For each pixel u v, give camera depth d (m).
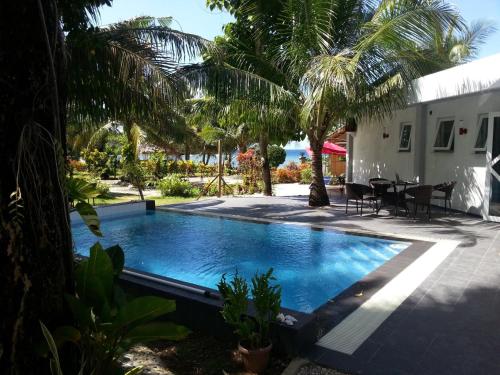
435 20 8.69
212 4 11.90
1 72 1.94
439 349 3.26
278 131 13.67
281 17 10.91
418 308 4.12
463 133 10.28
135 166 15.33
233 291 3.42
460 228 8.28
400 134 13.05
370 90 10.26
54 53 2.32
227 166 30.31
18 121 2.01
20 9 1.98
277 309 3.21
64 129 2.52
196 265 6.93
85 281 2.55
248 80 9.17
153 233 9.41
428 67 11.61
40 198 2.13
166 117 10.24
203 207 12.42
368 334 3.55
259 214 10.84
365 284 4.88
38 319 2.16
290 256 7.22
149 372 3.08
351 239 8.07
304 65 10.48
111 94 6.84
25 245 2.06
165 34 7.28
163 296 3.98
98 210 11.09
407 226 8.63
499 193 8.98
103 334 2.46
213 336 3.63
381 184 10.68
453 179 10.73
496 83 7.80
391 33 9.10
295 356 3.16
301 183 23.53
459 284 4.83
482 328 3.64
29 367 2.12
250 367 3.03
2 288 2.00
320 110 10.98
